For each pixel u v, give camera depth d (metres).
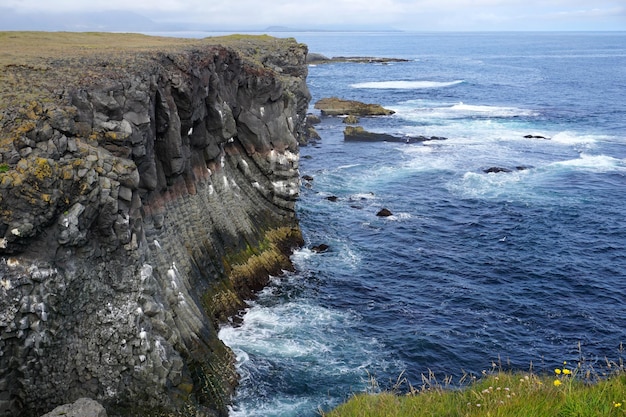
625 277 41.44
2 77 25.70
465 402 14.62
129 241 24.12
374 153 76.75
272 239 42.97
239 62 42.06
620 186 62.38
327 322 34.28
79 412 19.77
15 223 20.28
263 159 43.88
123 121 25.03
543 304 37.44
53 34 54.03
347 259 43.56
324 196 58.47
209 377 26.45
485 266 42.97
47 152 21.83
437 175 66.38
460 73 190.75
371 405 16.56
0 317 20.05
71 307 22.22
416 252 45.19
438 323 34.72
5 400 20.72
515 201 57.34
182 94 31.67
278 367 29.41
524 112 109.38
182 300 28.00
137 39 55.56
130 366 23.14
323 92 141.00
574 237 48.56
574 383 14.69
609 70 195.00
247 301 36.22
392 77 178.50
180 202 32.78
